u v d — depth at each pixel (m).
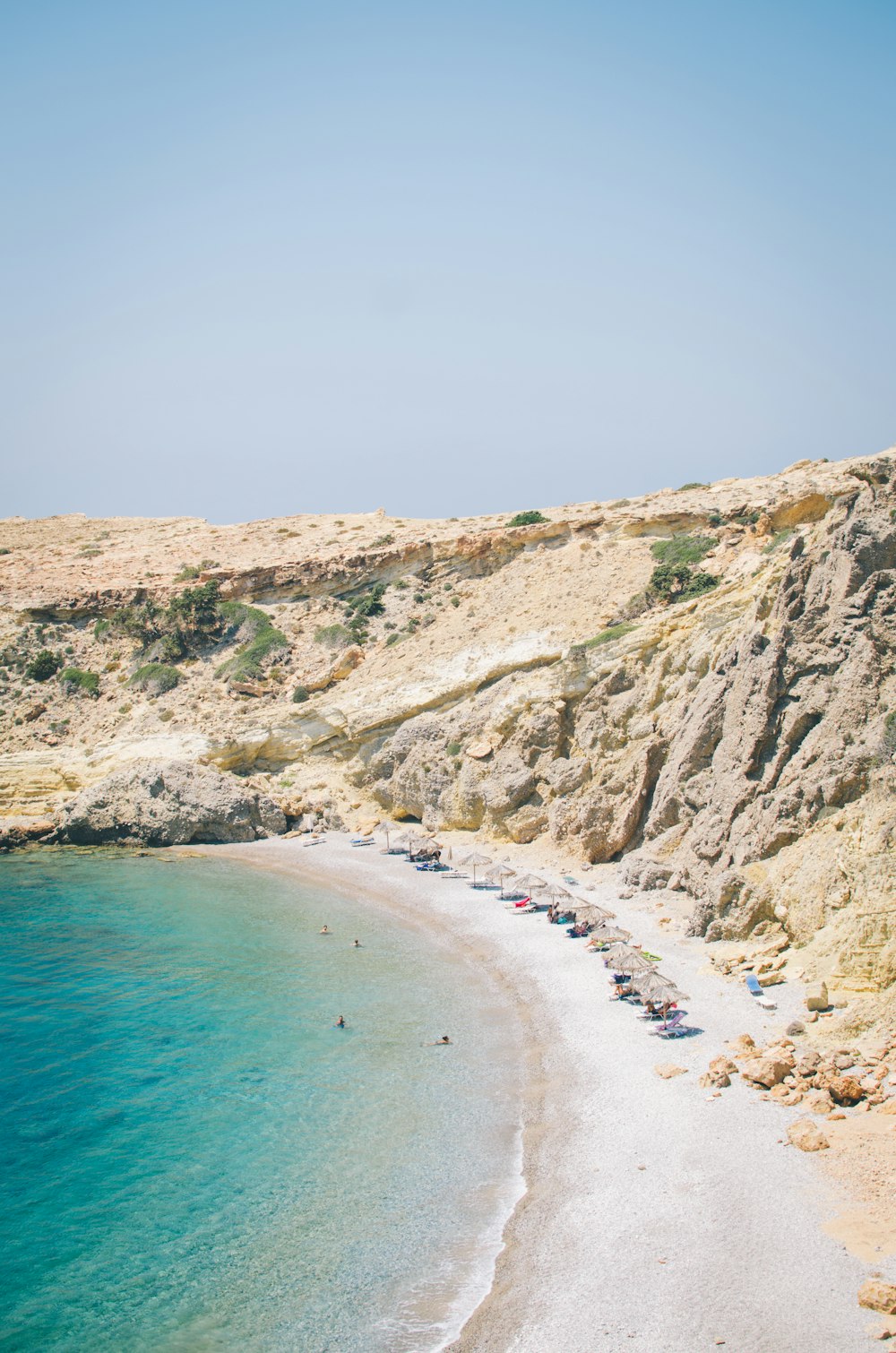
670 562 84.12
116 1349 23.91
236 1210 29.58
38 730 97.44
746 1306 23.44
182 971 50.84
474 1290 25.34
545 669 74.69
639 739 65.44
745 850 49.34
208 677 101.94
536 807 69.06
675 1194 28.19
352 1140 33.41
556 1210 28.23
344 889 65.88
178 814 81.25
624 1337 22.94
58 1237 28.44
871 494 52.28
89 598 114.12
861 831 42.16
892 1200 26.58
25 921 60.25
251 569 111.12
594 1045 38.66
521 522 109.94
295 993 47.31
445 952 52.12
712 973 42.84
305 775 87.38
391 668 89.31
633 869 57.88
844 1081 31.66
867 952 37.75
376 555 106.94
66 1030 43.44
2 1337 24.34
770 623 56.31
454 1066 38.47
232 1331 24.41
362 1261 26.92
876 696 47.28
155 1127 34.66
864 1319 22.62
